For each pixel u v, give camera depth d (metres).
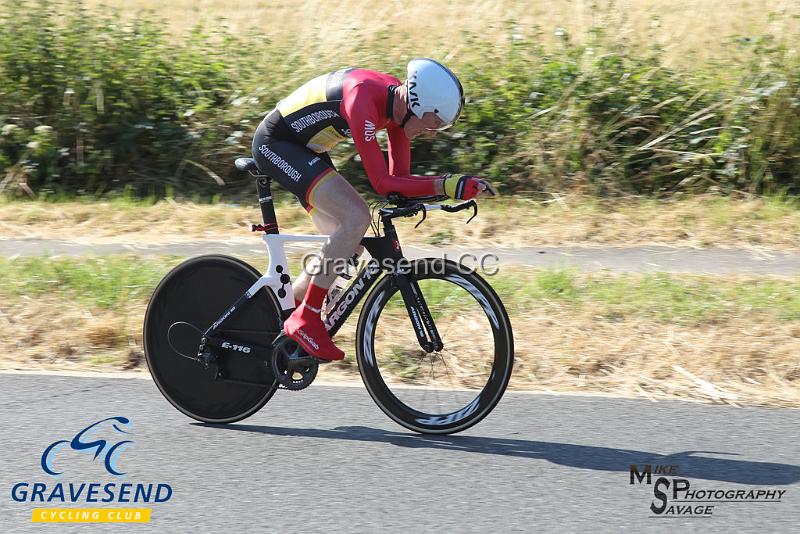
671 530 8.59
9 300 15.20
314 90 10.76
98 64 22.69
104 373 13.01
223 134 22.38
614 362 13.12
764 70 21.80
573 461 10.10
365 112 10.30
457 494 9.31
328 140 10.92
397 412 11.06
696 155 21.00
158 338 11.45
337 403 11.90
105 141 22.48
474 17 27.75
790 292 15.45
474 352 12.48
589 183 21.06
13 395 11.97
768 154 21.12
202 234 19.22
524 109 22.06
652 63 22.59
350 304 11.06
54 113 22.58
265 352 11.08
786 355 13.02
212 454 10.30
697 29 25.81
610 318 14.48
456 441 10.71
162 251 18.20
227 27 26.69
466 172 21.42
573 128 21.48
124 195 21.67
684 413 11.50
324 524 8.68
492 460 10.15
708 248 18.36
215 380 11.23
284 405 11.83
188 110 22.53
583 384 12.61
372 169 10.33
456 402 11.20
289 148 10.84
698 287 15.72
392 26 25.67
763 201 20.45
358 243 10.66
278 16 30.05
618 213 20.02
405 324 13.34
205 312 11.34
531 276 16.38
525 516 8.84
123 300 15.19
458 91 10.40
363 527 8.62
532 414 11.48
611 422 11.20
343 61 23.39
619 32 24.00
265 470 9.88
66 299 15.37
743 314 14.48
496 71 22.89
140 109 22.75
